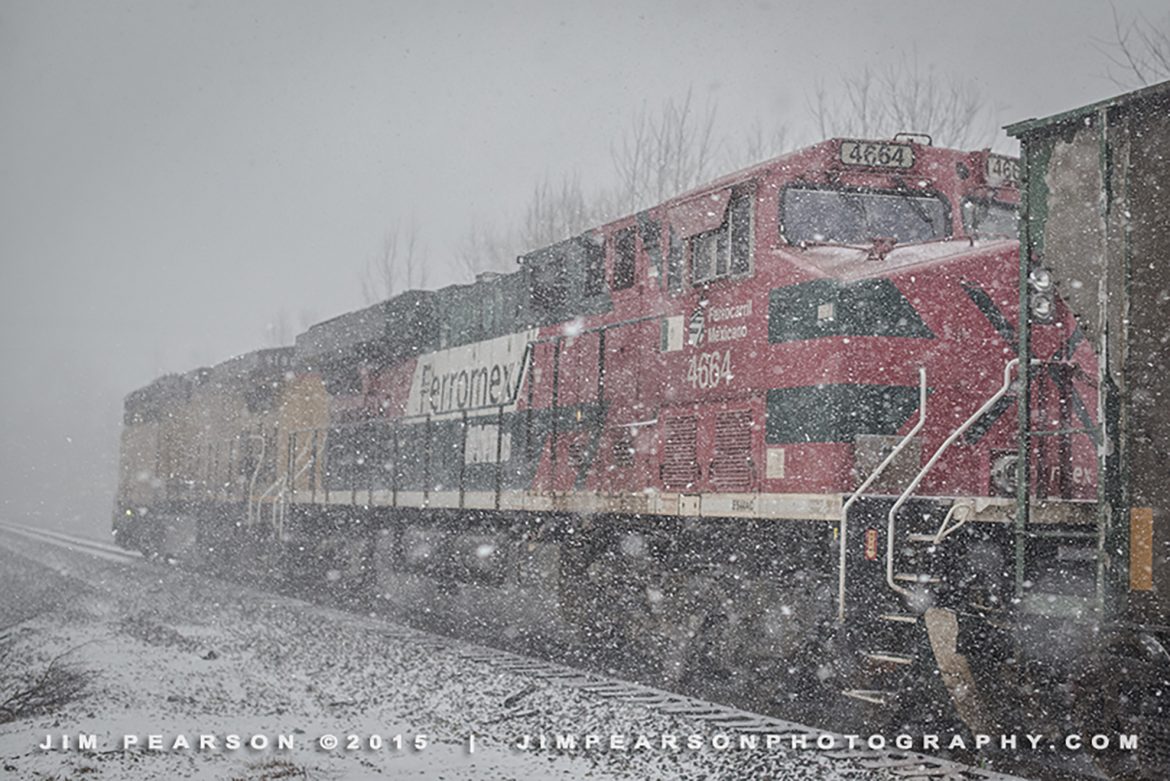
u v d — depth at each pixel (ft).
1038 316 27.37
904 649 30.78
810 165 36.60
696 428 39.34
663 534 40.91
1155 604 22.36
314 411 79.51
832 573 32.96
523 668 42.93
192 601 70.85
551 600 47.52
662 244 41.96
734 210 38.37
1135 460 22.91
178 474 106.32
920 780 25.71
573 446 46.98
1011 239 36.19
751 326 37.09
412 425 63.67
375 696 38.19
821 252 35.86
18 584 90.07
